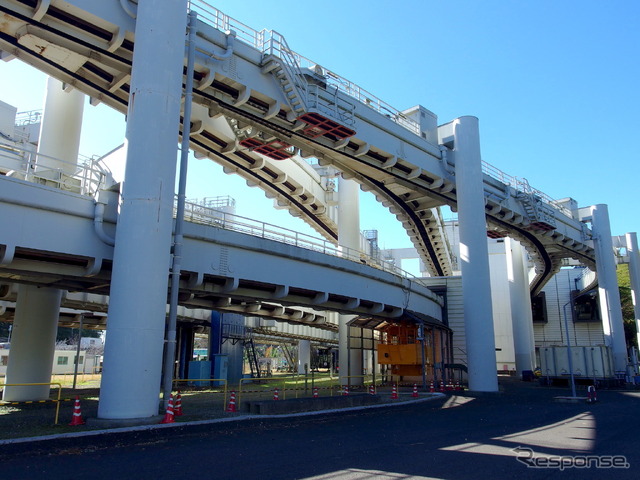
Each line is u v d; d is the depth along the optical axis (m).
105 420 13.16
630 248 55.19
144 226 14.52
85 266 16.70
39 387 20.36
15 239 14.04
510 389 34.19
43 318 20.72
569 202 50.62
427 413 19.02
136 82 15.45
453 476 8.55
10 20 18.38
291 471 8.88
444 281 43.62
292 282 22.06
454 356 41.84
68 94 22.77
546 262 54.06
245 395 26.58
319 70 25.77
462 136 33.84
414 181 33.66
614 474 8.70
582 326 72.88
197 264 18.28
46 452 10.54
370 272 27.19
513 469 9.09
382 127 29.33
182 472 8.77
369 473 8.74
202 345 86.81
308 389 31.64
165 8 15.99
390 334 35.38
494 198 37.12
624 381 40.47
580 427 14.98
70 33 18.55
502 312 66.19
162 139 15.24
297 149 29.44
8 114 27.23
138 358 13.83
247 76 22.47
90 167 16.77
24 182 14.30
